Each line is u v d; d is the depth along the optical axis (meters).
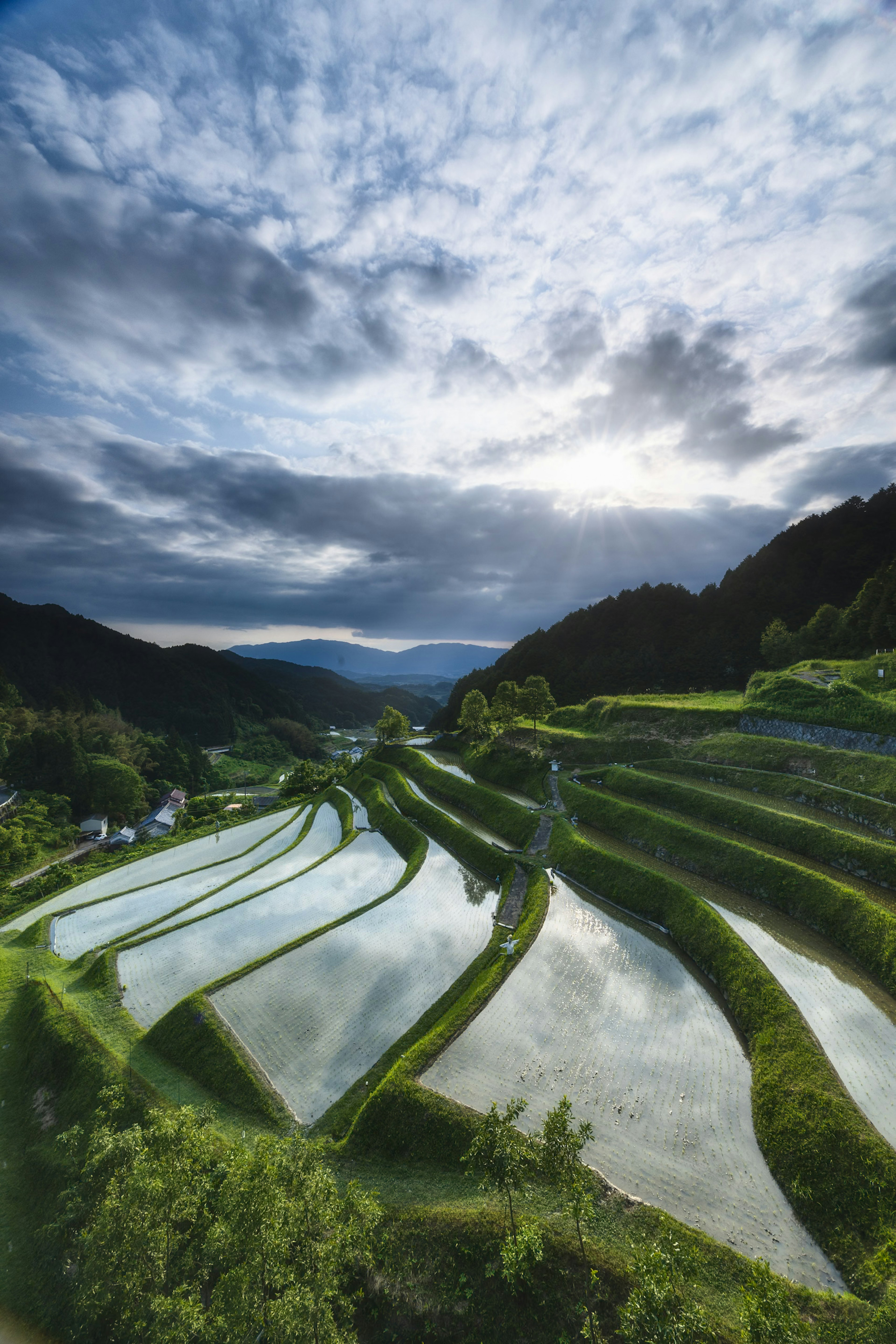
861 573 121.50
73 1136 27.33
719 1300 17.55
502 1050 30.52
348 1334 18.70
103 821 114.69
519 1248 18.20
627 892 47.22
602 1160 23.58
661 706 89.31
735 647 122.50
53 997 42.25
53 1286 22.64
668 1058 29.44
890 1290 17.47
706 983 36.06
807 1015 30.59
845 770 57.91
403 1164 25.23
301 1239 19.19
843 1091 25.03
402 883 55.78
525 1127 25.31
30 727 147.12
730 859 48.41
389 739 139.50
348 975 39.97
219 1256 19.75
